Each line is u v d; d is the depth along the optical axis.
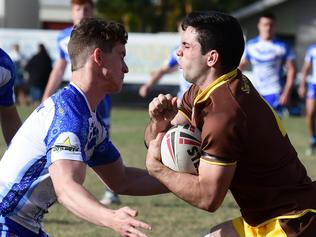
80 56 8.46
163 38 52.94
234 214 17.03
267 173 8.62
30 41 53.56
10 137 10.66
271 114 8.71
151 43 53.00
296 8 73.38
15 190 8.51
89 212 7.59
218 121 8.27
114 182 9.63
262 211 8.81
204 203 8.50
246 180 8.68
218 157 8.29
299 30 73.56
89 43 8.42
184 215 16.80
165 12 76.81
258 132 8.43
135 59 53.03
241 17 73.38
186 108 9.24
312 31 73.44
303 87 30.73
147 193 9.74
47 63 49.75
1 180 8.56
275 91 25.78
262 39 25.77
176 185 8.60
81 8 17.75
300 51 73.75
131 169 9.72
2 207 8.54
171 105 9.10
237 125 8.27
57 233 14.84
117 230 7.43
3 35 53.47
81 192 7.75
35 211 8.65
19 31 53.44
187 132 8.84
